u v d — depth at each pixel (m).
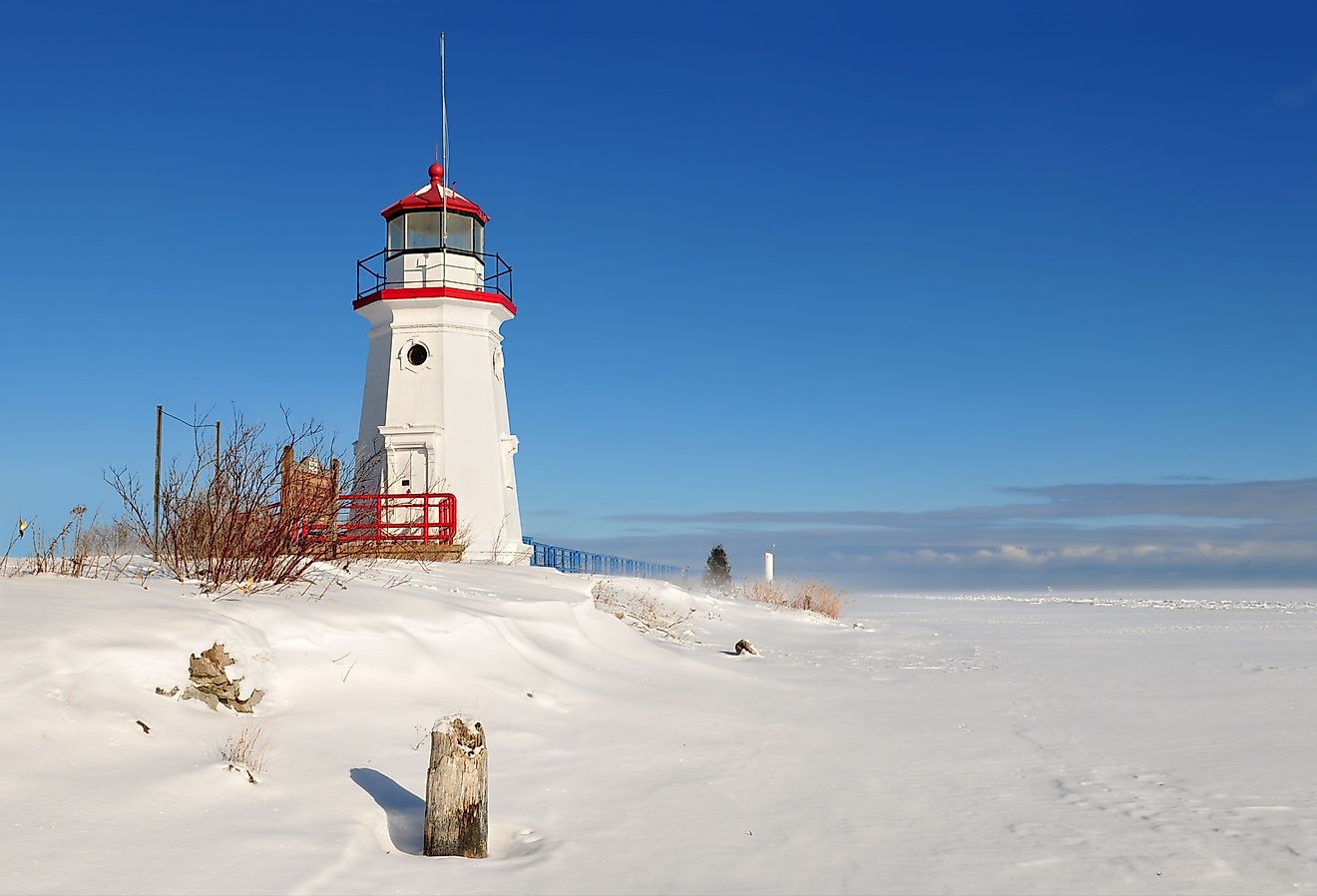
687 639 24.03
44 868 6.62
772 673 19.12
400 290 29.19
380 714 11.08
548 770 10.51
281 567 14.07
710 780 10.45
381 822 8.48
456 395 29.08
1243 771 11.10
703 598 32.44
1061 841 8.43
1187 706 15.71
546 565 31.47
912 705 15.75
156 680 9.77
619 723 12.94
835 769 11.09
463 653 13.55
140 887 6.53
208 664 10.26
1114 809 9.48
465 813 7.96
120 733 8.83
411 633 13.09
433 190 30.00
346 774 9.32
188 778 8.38
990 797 9.91
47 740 8.30
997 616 44.78
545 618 16.66
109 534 14.99
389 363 29.34
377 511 24.06
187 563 13.81
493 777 10.12
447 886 7.12
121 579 12.91
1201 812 9.36
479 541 28.55
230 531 13.47
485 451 29.12
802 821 9.00
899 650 25.62
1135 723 14.14
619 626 18.97
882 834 8.62
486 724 11.76
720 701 15.30
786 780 10.54
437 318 29.28
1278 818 9.15
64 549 13.38
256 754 9.34
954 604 60.94
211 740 9.42
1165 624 38.12
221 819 7.89
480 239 30.56
